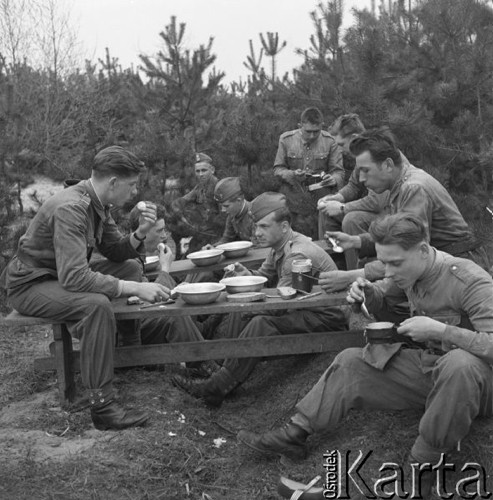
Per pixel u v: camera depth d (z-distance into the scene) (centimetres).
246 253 576
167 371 511
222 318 582
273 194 506
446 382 329
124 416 432
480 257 649
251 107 923
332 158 746
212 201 789
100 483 382
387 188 462
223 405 485
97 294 429
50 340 613
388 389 369
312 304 428
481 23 796
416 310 365
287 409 457
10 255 764
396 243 345
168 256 539
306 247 485
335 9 904
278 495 382
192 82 938
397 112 727
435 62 797
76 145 1491
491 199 745
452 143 750
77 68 1709
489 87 767
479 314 337
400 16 871
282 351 452
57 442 420
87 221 441
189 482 394
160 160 867
